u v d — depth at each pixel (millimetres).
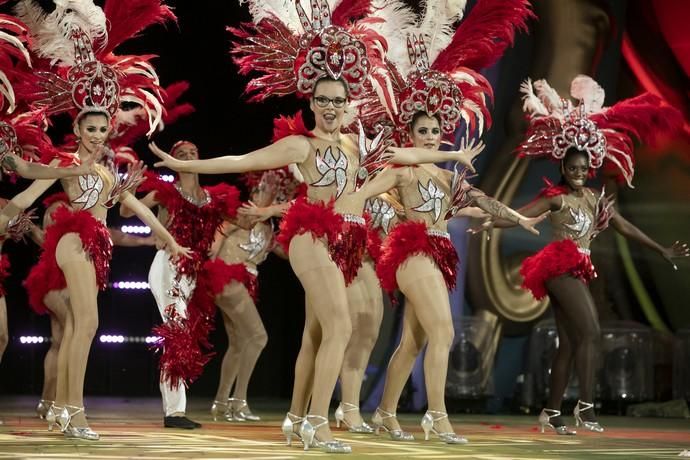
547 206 9180
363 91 7008
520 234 12797
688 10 12664
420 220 7449
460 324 12414
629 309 12883
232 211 9328
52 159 7387
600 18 12906
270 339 14812
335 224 6648
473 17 8102
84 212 7309
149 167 13883
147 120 9242
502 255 12742
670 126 9891
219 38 13734
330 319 6570
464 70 8195
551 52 12852
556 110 9414
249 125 13984
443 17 8039
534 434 8711
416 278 7316
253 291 9883
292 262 6699
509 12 8117
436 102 7645
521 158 12773
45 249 7387
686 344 12406
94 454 5918
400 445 7008
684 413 11789
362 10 7242
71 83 7348
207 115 13945
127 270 14594
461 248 12648
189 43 13766
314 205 6707
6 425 8539
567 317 9094
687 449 7176
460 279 12625
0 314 8961
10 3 9906
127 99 7867
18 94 7660
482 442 7570
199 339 8969
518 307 12719
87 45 7465
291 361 14562
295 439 7246
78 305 7191
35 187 7074
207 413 10938
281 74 7062
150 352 14688
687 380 12352
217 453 6090
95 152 7121
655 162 12859
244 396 9969
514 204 12781
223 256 9852
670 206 12828
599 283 12852
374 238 8547
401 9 8039
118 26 7691
